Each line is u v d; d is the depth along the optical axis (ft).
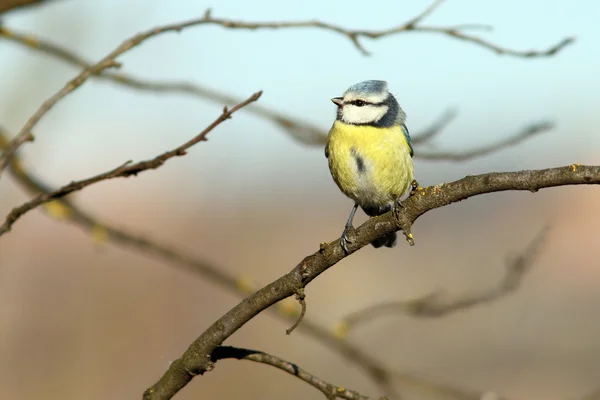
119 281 45.60
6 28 25.35
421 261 56.49
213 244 59.77
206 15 19.10
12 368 39.06
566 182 13.92
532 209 66.95
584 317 47.65
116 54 17.97
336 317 51.08
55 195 16.63
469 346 44.39
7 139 26.30
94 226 26.78
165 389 16.43
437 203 15.57
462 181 15.38
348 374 43.52
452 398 26.48
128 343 42.47
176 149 15.79
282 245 61.52
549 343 45.01
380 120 27.22
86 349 41.16
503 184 14.69
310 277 16.22
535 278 53.01
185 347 43.91
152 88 25.70
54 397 38.93
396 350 42.78
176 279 46.98
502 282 26.55
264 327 45.57
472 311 46.93
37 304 42.42
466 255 57.47
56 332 41.29
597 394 26.63
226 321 16.22
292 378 43.27
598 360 44.19
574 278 53.11
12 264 43.83
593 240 59.11
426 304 26.17
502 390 41.42
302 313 16.24
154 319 44.50
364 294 53.47
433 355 43.37
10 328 40.70
